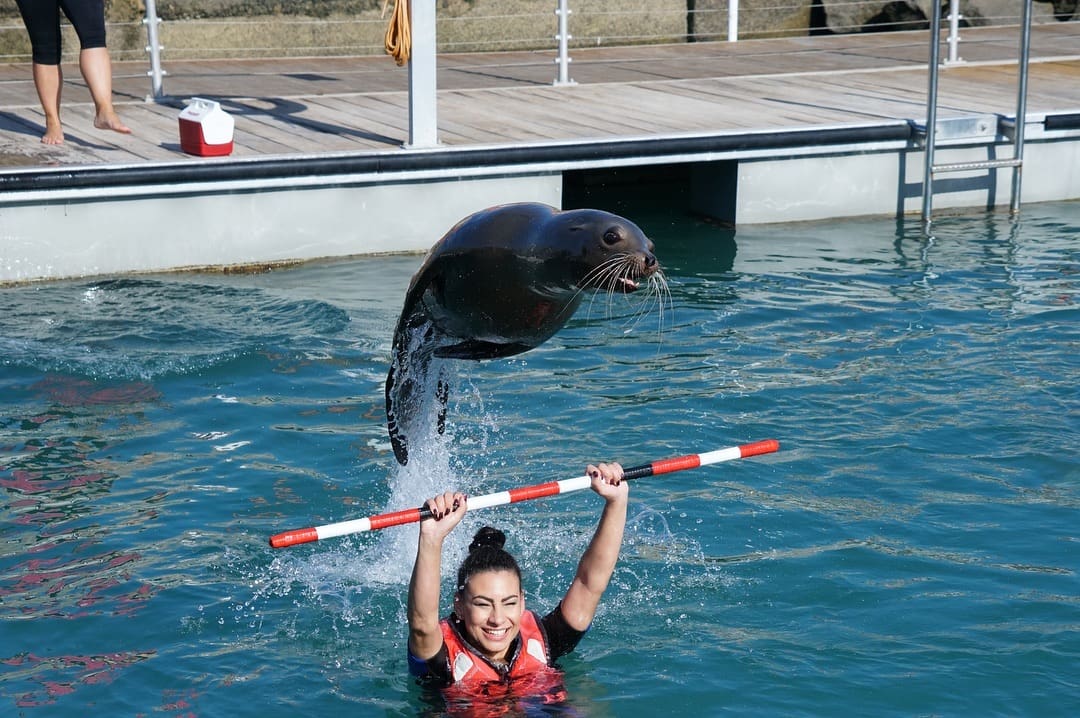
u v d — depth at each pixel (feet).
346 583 35.55
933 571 35.42
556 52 106.52
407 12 66.85
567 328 57.31
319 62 100.89
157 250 64.39
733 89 88.02
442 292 31.12
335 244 67.31
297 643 32.32
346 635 32.81
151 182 62.85
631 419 46.75
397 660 31.58
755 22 115.65
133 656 31.50
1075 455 42.88
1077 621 32.50
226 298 60.34
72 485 41.19
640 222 76.28
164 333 55.21
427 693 29.86
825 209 75.36
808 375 50.88
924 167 73.87
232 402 48.19
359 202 67.15
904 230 72.64
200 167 63.31
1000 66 95.55
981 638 31.81
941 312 58.18
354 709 29.25
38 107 78.33
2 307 58.34
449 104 81.87
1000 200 77.92
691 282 63.72
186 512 39.37
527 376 51.44
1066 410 46.75
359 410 47.75
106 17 98.48
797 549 36.96
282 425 46.21
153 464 42.86
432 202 68.23
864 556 36.37
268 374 51.01
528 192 69.41
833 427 45.78
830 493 40.60
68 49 97.45
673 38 113.60
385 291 61.62
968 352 53.01
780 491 40.81
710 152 71.15
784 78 92.58
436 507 28.78
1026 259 66.33
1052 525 38.06
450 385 37.45
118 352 52.85
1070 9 118.93
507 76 93.86
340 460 43.39
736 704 29.19
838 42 110.22
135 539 37.58
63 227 62.59
